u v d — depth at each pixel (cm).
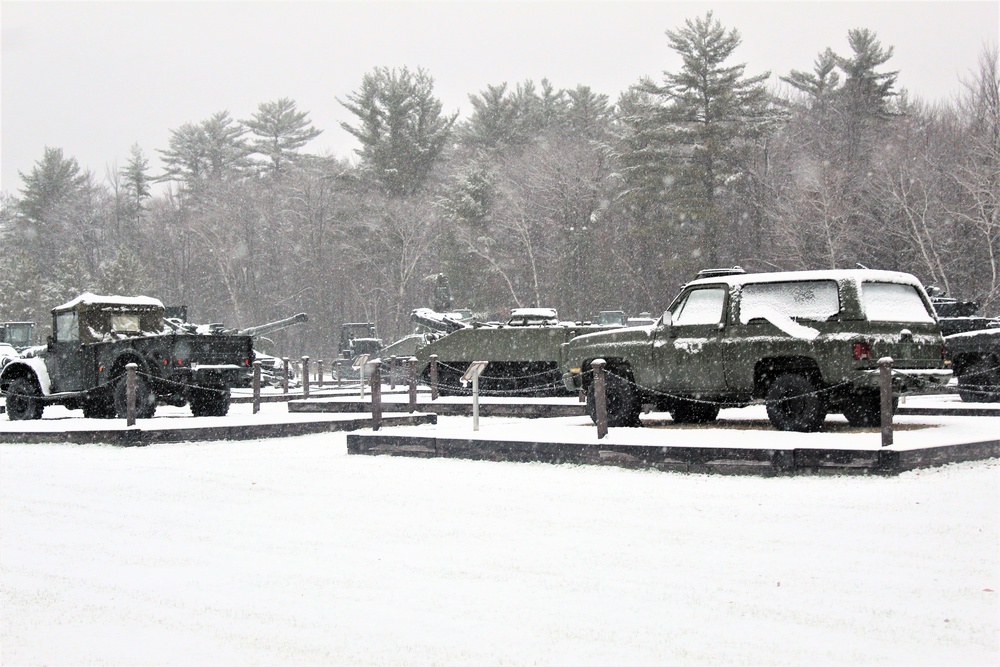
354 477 1298
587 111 8100
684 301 1493
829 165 5691
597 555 841
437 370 2625
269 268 8462
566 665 581
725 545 859
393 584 768
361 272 7544
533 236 6869
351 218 7569
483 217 6769
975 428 1400
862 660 578
